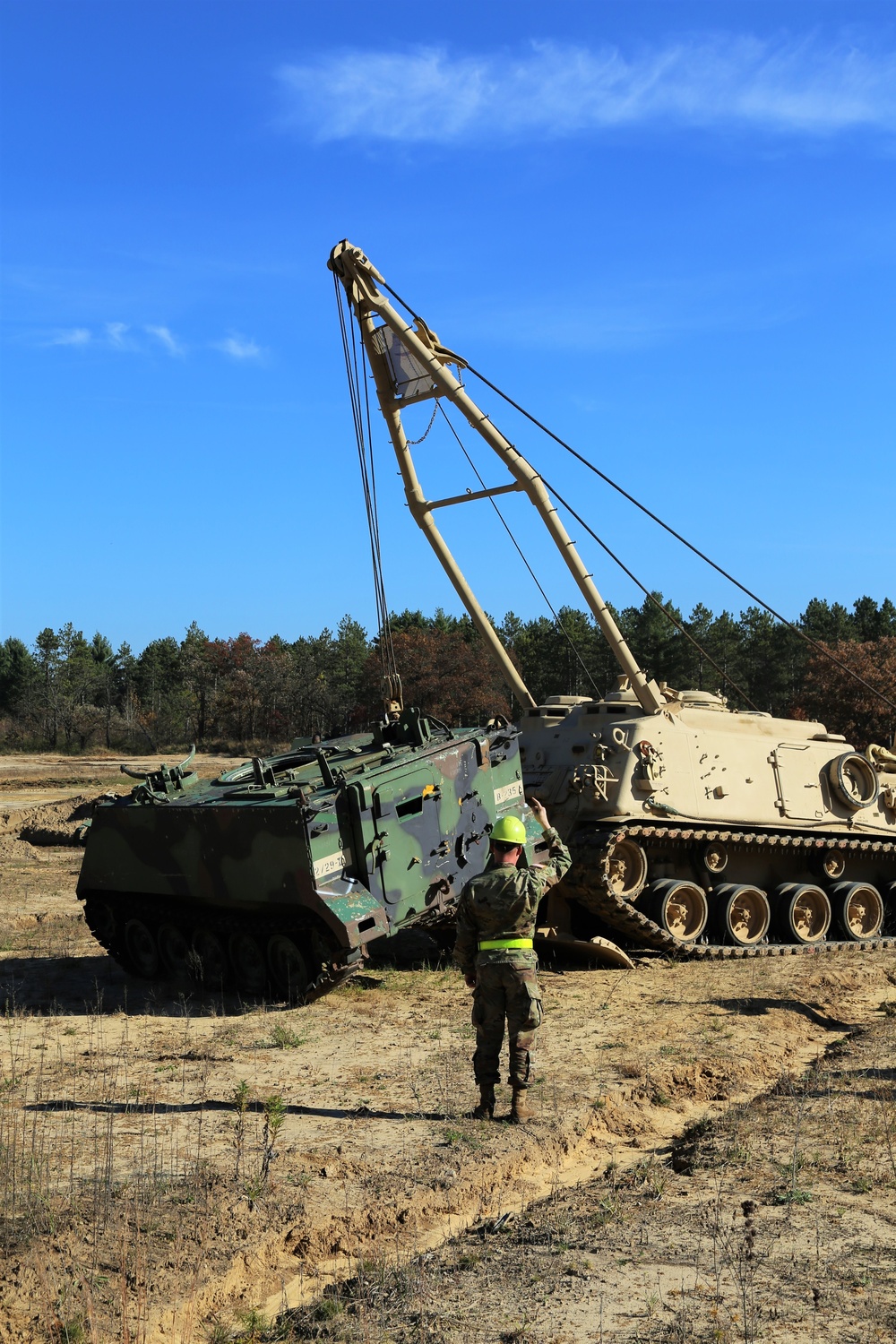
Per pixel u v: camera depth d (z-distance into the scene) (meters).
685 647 73.19
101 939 14.34
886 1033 10.57
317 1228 6.28
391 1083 8.95
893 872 17.88
